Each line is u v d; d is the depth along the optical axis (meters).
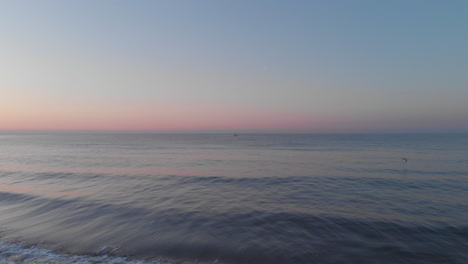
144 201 12.05
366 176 19.14
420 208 10.78
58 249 7.02
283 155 38.62
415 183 16.42
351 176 19.17
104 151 47.19
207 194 13.60
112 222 9.21
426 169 22.81
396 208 10.80
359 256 6.65
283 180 17.64
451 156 34.34
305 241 7.56
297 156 36.94
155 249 7.04
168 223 9.09
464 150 44.91
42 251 6.88
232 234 8.10
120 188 15.21
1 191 14.10
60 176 19.62
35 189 14.86
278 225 8.86
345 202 11.84
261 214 10.02
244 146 63.69
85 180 17.97
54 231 8.34
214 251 6.94
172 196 13.12
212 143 80.50
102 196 13.07
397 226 8.64
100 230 8.44
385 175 19.62
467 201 11.91
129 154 40.84
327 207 10.99
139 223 9.09
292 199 12.45
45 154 40.47
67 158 34.06
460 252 6.79
